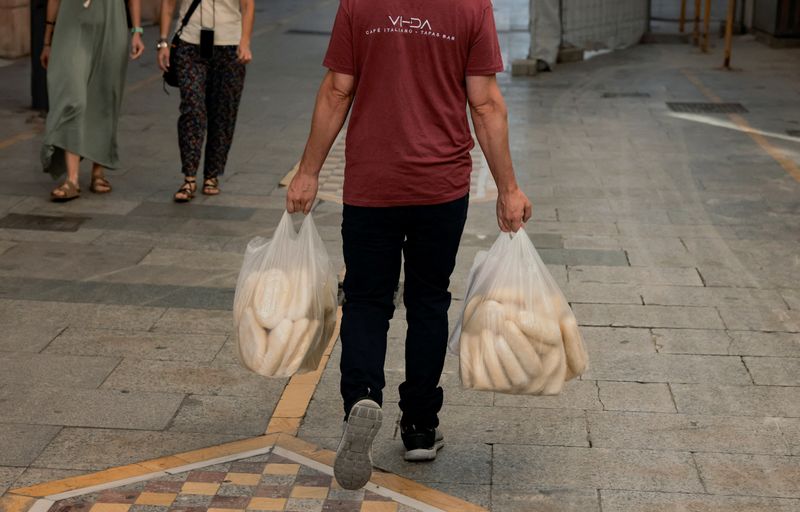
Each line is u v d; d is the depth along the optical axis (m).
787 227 7.41
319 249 3.90
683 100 12.95
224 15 7.64
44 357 4.97
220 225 7.32
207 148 8.05
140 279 6.15
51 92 7.61
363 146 3.63
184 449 4.10
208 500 3.70
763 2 18.94
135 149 9.70
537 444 4.19
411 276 3.86
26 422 4.29
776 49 18.06
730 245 6.97
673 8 23.50
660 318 5.61
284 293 3.80
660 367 4.96
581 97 13.19
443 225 3.70
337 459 3.52
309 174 3.81
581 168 9.24
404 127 3.58
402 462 4.03
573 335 3.77
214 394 4.61
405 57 3.55
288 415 4.41
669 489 3.85
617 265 6.52
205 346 5.15
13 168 8.78
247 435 4.23
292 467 3.96
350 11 3.57
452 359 5.01
